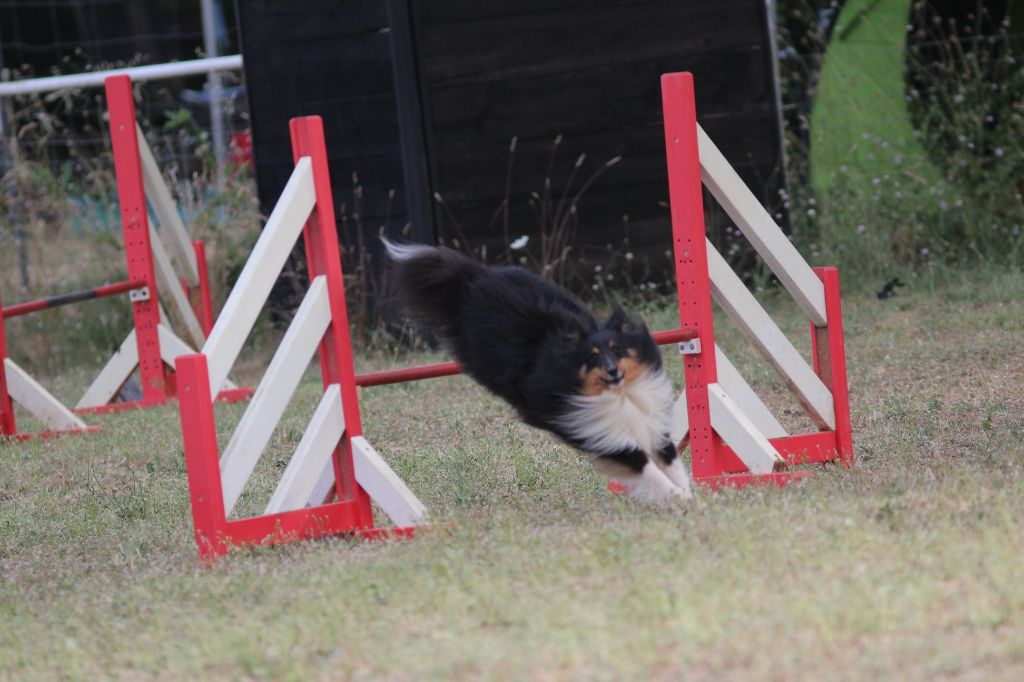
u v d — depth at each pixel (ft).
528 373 24.90
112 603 21.07
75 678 17.51
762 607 17.21
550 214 51.44
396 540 24.03
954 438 29.50
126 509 28.81
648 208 51.83
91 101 71.67
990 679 14.47
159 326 43.06
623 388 24.38
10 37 93.76
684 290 26.81
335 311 25.48
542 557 20.52
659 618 17.31
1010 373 35.94
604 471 25.03
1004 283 48.01
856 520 21.22
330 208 25.72
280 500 24.56
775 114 51.67
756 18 51.16
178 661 17.51
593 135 51.24
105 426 39.83
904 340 41.78
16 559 25.75
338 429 25.41
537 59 50.52
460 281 26.35
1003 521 20.27
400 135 49.67
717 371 27.04
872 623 16.28
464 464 30.17
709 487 25.64
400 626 18.04
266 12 51.37
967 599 16.99
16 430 40.57
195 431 23.29
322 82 51.16
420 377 26.20
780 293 52.47
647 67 51.08
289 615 18.93
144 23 102.47
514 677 15.60
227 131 67.26
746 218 27.22
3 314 39.42
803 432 33.32
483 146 50.57
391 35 49.16
